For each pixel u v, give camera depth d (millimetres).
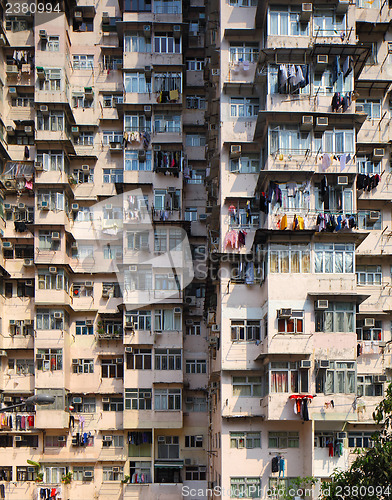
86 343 39344
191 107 41531
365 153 34969
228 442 31203
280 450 31000
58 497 36938
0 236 39219
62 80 39500
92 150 40906
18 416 38031
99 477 37969
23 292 39625
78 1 42062
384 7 35656
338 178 31266
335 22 32812
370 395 33062
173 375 38281
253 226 33438
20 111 40844
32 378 38438
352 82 32125
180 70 40500
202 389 38906
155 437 38500
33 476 37875
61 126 39250
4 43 40031
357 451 24641
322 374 30172
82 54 41719
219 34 35812
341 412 29766
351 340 30438
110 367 39125
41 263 38219
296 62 32125
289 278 30828
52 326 38156
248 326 32281
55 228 38656
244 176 34000
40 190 38969
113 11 42188
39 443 38094
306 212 31391
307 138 31938
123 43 41094
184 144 41281
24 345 38812
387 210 34844
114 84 41469
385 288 34312
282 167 31594
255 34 34562
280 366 30406
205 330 39750
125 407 37938
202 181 41094
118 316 39469
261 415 31141
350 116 31719
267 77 32125
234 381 31922
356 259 34562
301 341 30297
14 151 40344
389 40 35656
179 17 40812
